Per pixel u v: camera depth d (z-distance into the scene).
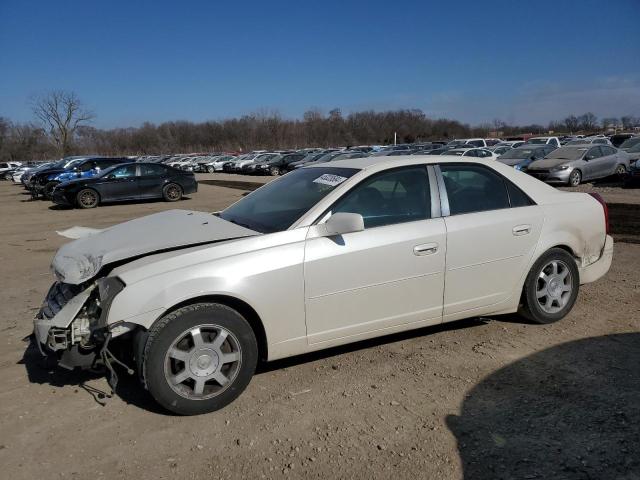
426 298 3.96
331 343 3.73
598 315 4.81
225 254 3.38
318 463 2.80
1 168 53.47
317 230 3.62
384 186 3.93
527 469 2.68
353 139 99.31
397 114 103.25
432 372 3.79
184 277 3.22
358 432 3.07
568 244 4.55
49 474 2.78
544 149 20.84
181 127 104.19
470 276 4.11
